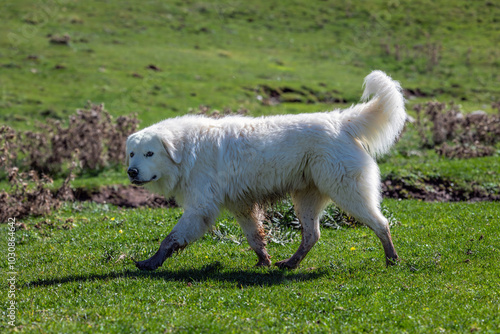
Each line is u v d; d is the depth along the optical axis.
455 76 40.22
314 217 7.94
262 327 5.29
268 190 7.71
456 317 5.41
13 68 32.56
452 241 8.51
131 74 33.66
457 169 14.29
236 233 9.62
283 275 7.29
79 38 40.59
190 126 7.86
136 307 5.90
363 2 56.81
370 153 8.02
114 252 8.67
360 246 8.77
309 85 35.00
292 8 55.09
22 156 19.66
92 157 18.61
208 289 6.54
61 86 30.45
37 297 6.47
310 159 7.52
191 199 7.66
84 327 5.28
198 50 42.38
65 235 10.20
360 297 6.07
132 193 15.07
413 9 54.91
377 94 7.74
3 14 43.78
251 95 32.09
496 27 50.16
